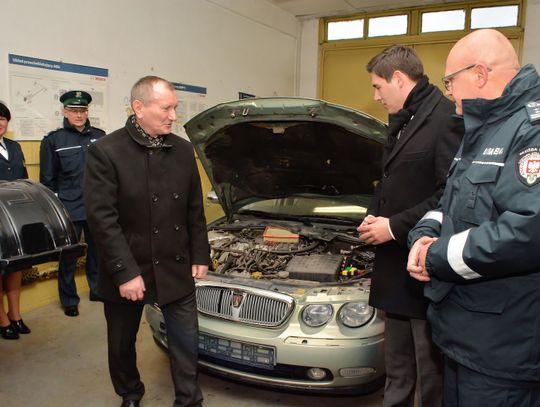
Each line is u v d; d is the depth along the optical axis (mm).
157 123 1946
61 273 3580
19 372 2754
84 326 3449
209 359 2371
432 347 1818
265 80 6648
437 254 1272
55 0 3719
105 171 1939
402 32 6699
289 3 6570
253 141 3018
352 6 6617
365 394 2207
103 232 1913
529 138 1157
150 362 2885
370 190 3104
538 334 1194
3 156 3270
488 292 1241
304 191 3434
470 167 1318
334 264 2633
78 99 3623
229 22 5770
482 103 1297
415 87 1804
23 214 1725
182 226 2133
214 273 2598
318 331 2145
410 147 1796
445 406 1493
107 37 4203
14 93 3510
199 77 5387
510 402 1246
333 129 2650
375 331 2135
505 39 1340
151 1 4621
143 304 2113
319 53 7328
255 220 3492
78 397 2496
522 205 1108
